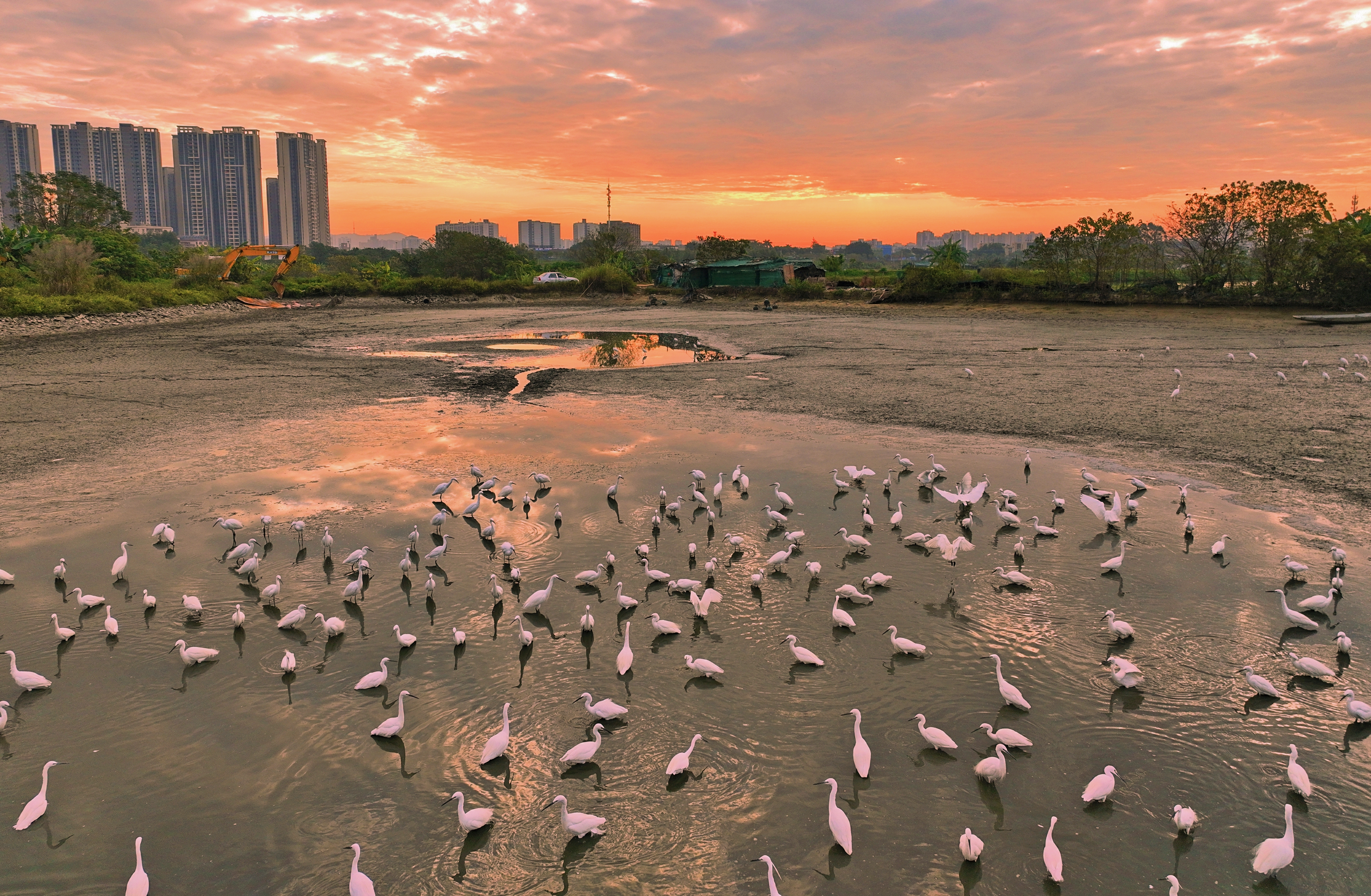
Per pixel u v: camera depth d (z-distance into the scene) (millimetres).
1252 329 53938
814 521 18484
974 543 17125
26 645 12766
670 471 22266
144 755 10164
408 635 12898
